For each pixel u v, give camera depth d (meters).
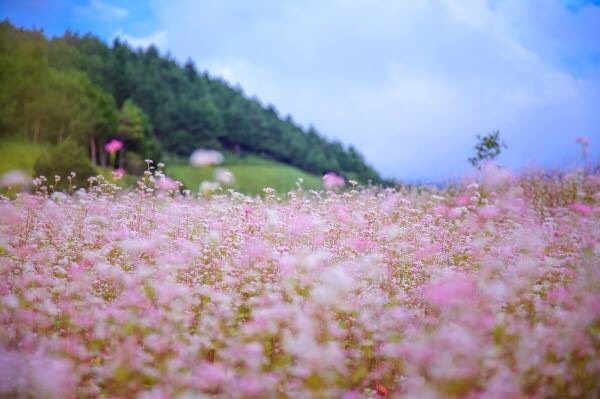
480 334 4.93
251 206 9.53
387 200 10.66
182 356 5.18
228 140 88.12
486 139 14.98
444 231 8.52
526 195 11.98
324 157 87.81
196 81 96.25
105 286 6.37
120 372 5.02
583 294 5.71
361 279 6.46
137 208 9.15
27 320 5.50
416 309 5.87
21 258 6.93
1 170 39.00
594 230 8.35
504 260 7.04
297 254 6.89
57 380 4.60
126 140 55.47
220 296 5.98
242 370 5.18
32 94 54.41
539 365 4.66
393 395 4.84
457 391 4.49
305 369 4.92
